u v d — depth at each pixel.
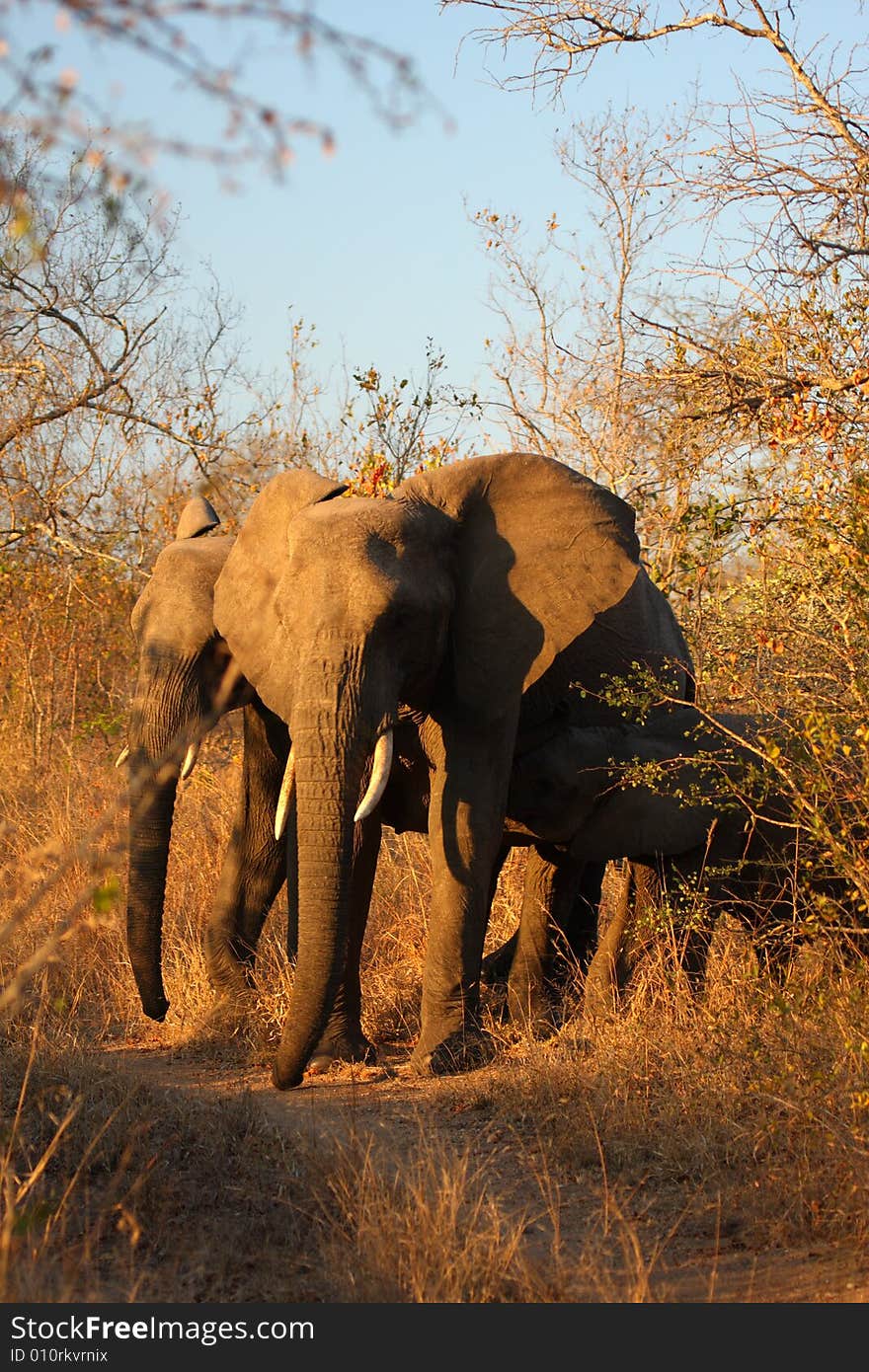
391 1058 11.84
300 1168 8.21
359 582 10.84
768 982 9.05
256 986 12.72
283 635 11.21
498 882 15.04
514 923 14.59
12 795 18.39
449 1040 11.34
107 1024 12.54
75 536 23.98
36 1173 6.79
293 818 13.05
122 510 24.98
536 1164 8.76
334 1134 8.66
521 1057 11.02
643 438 13.69
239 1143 8.58
